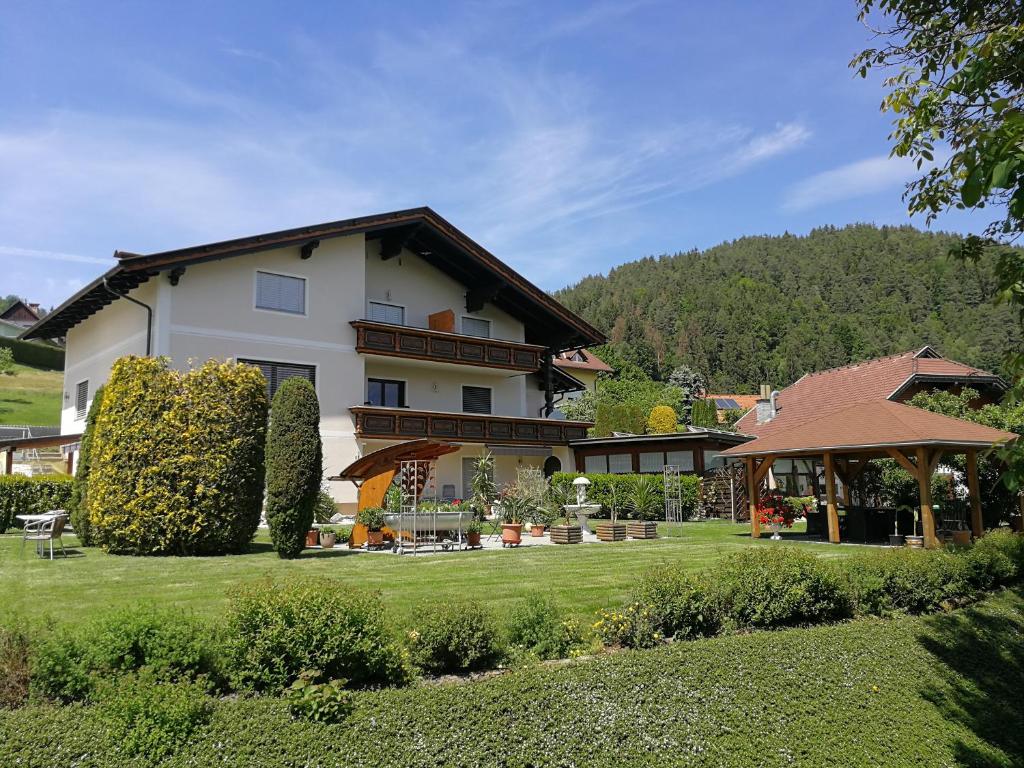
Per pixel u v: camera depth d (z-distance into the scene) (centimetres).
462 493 2722
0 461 3556
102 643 552
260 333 2209
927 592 1041
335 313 2391
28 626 591
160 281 2033
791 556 978
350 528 1867
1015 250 548
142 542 1312
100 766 471
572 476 2720
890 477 1955
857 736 700
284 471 1304
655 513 2612
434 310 2825
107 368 2311
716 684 712
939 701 802
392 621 691
